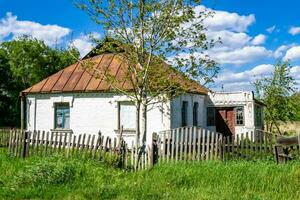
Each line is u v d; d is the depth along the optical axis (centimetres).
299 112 3722
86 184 1093
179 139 1381
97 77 1706
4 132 2262
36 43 4984
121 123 2303
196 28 1565
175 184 1098
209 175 1116
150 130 2220
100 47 1678
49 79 2572
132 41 1583
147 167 1310
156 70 1603
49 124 2494
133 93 1742
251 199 945
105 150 1391
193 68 1602
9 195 995
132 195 990
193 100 2619
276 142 1317
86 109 2392
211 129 2920
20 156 1599
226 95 2894
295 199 955
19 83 4841
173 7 1535
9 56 4934
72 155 1456
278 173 1094
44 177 1111
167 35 1549
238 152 1362
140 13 1545
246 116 2834
